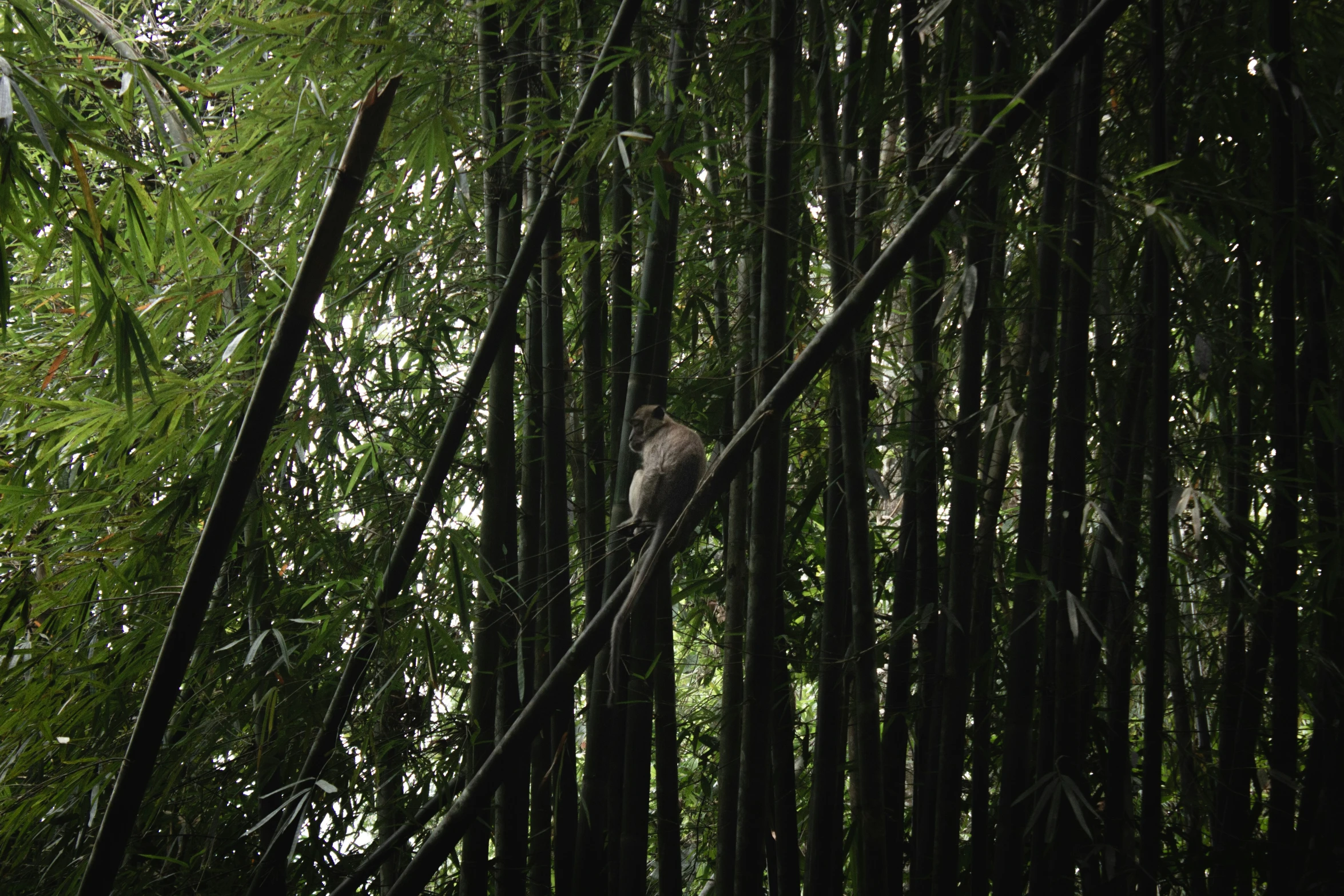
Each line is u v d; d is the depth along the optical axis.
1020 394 5.09
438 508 5.70
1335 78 5.04
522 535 5.11
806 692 8.02
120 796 3.86
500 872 4.78
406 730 5.80
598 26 5.59
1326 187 5.44
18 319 5.82
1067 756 4.80
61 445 5.20
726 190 5.78
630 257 5.68
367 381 6.14
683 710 7.68
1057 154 4.75
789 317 5.56
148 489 5.53
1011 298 5.63
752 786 4.46
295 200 5.75
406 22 5.34
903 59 5.06
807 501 5.86
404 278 6.05
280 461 5.74
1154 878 4.68
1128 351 5.45
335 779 5.27
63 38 6.16
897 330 5.80
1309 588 5.50
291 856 5.39
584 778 4.85
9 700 4.98
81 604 5.32
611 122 4.36
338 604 5.44
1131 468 5.15
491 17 5.02
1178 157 5.57
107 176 5.53
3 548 5.27
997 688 5.87
